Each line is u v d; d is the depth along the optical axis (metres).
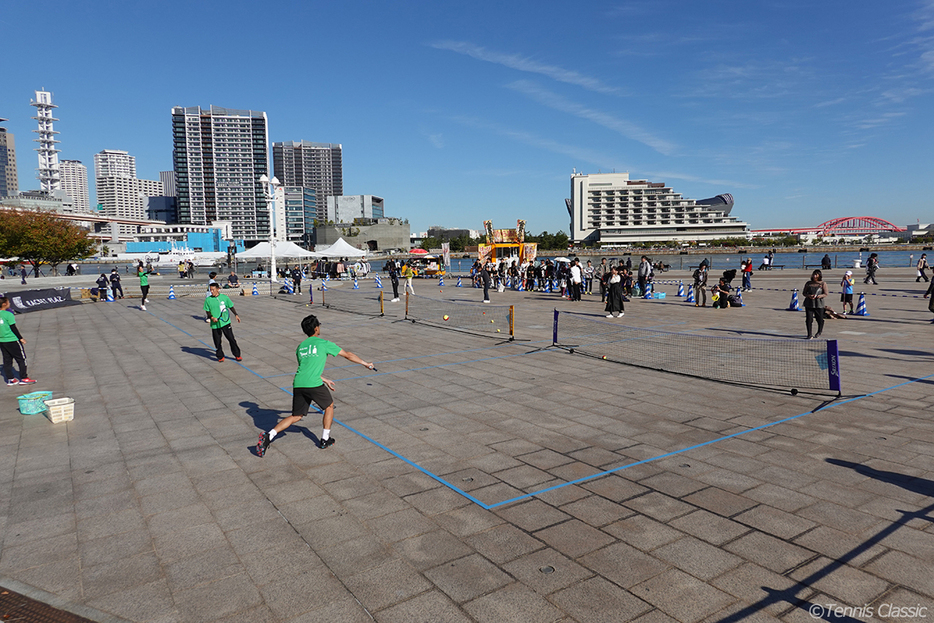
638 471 5.78
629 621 3.41
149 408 8.52
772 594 3.65
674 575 3.90
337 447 6.65
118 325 18.75
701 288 21.42
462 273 53.47
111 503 5.21
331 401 6.57
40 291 24.17
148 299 29.48
